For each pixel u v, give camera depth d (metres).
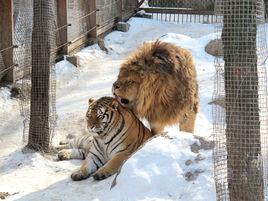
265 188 4.96
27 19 10.55
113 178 6.08
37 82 7.83
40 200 5.86
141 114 6.84
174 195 5.32
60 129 9.17
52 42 7.98
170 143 5.93
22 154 7.69
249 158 4.46
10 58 10.93
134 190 5.45
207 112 9.62
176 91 6.77
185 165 5.61
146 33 16.55
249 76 4.39
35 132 7.85
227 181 4.60
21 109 9.04
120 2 16.78
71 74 12.47
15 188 6.44
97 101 6.66
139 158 5.79
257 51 4.64
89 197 5.77
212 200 5.08
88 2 14.52
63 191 6.10
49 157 7.72
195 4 18.70
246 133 4.43
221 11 4.46
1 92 10.59
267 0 12.98
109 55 14.61
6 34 10.98
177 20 18.42
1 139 8.65
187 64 7.02
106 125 6.56
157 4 19.70
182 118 7.06
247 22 4.36
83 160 7.60
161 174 5.54
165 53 6.73
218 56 4.66
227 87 4.46
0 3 10.90
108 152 6.64
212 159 5.55
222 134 4.73
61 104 10.58
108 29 15.98
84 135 7.91
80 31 14.09
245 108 4.42
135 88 6.66
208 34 15.29
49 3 7.86
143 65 6.63
